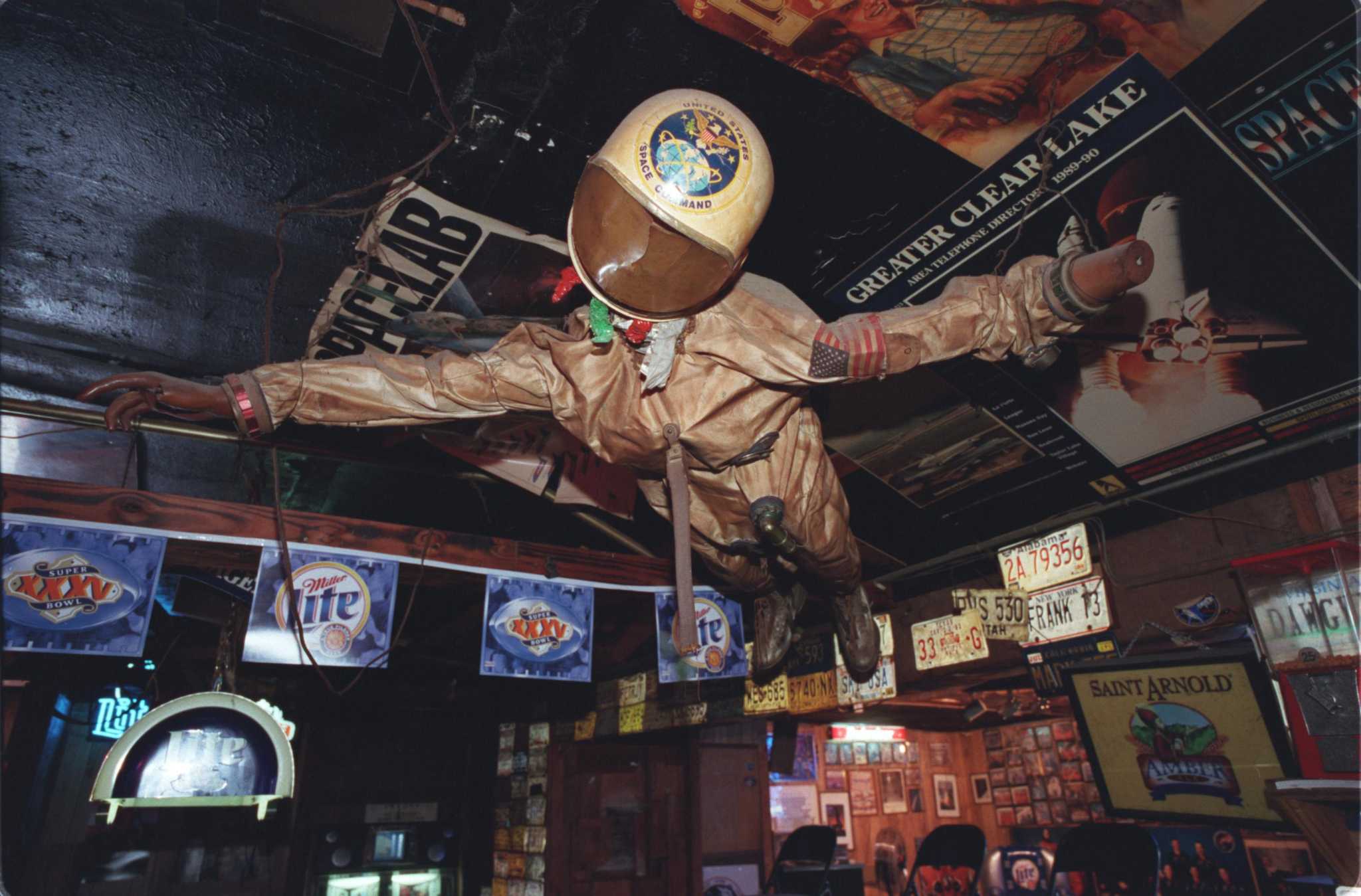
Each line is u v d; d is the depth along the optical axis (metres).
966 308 2.45
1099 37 2.55
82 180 3.21
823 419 4.29
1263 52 2.51
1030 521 4.51
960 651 4.40
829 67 2.70
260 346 4.03
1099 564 4.14
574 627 4.33
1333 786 2.71
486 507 5.39
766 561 3.84
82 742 6.90
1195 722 3.58
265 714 4.08
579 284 3.62
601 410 2.64
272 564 3.73
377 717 8.64
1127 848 3.86
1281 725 3.28
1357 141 2.60
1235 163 2.80
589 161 2.09
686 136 2.02
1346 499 3.49
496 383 2.68
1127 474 3.96
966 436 4.16
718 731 7.86
